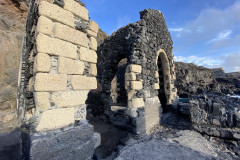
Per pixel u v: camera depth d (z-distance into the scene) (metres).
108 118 6.09
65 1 2.19
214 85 37.34
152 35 5.95
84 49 2.46
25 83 2.55
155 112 5.56
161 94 7.82
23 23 6.68
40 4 1.91
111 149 3.86
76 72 2.29
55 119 1.96
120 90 13.93
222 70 51.09
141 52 4.89
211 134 4.20
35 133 1.75
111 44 6.90
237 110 4.33
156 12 6.62
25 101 2.42
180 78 34.72
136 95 4.50
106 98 6.70
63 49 2.11
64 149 1.93
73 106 2.23
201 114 4.81
